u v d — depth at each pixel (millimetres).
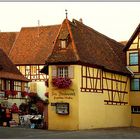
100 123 39719
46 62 37219
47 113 37656
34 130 34781
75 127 35906
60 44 37562
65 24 38625
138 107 46188
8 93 47812
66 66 36625
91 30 45000
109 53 45094
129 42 46844
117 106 43562
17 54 60375
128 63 46906
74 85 36125
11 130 33625
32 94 54156
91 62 38188
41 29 62312
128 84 46562
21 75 53125
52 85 36844
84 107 36938
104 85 40844
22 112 48969
